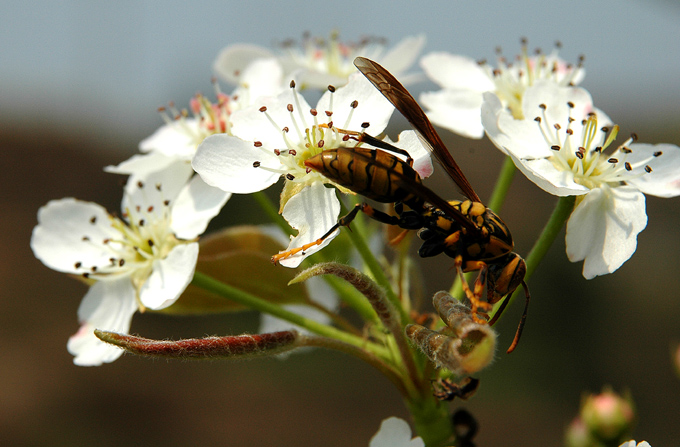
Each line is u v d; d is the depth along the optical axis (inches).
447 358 7.5
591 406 9.6
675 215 25.2
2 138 33.2
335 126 8.2
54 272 28.3
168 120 9.1
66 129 34.2
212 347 7.8
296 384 23.9
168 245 8.5
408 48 9.7
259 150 8.2
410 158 8.0
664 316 22.3
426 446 8.3
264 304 8.4
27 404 22.9
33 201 31.2
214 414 23.0
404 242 8.5
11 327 25.6
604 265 8.0
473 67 9.2
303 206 8.0
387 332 8.4
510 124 8.3
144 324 24.5
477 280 7.8
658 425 20.7
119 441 22.3
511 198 24.7
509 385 21.8
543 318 22.8
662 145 8.3
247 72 9.1
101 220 8.8
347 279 7.8
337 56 10.0
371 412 22.8
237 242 8.9
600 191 8.2
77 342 8.6
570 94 8.4
